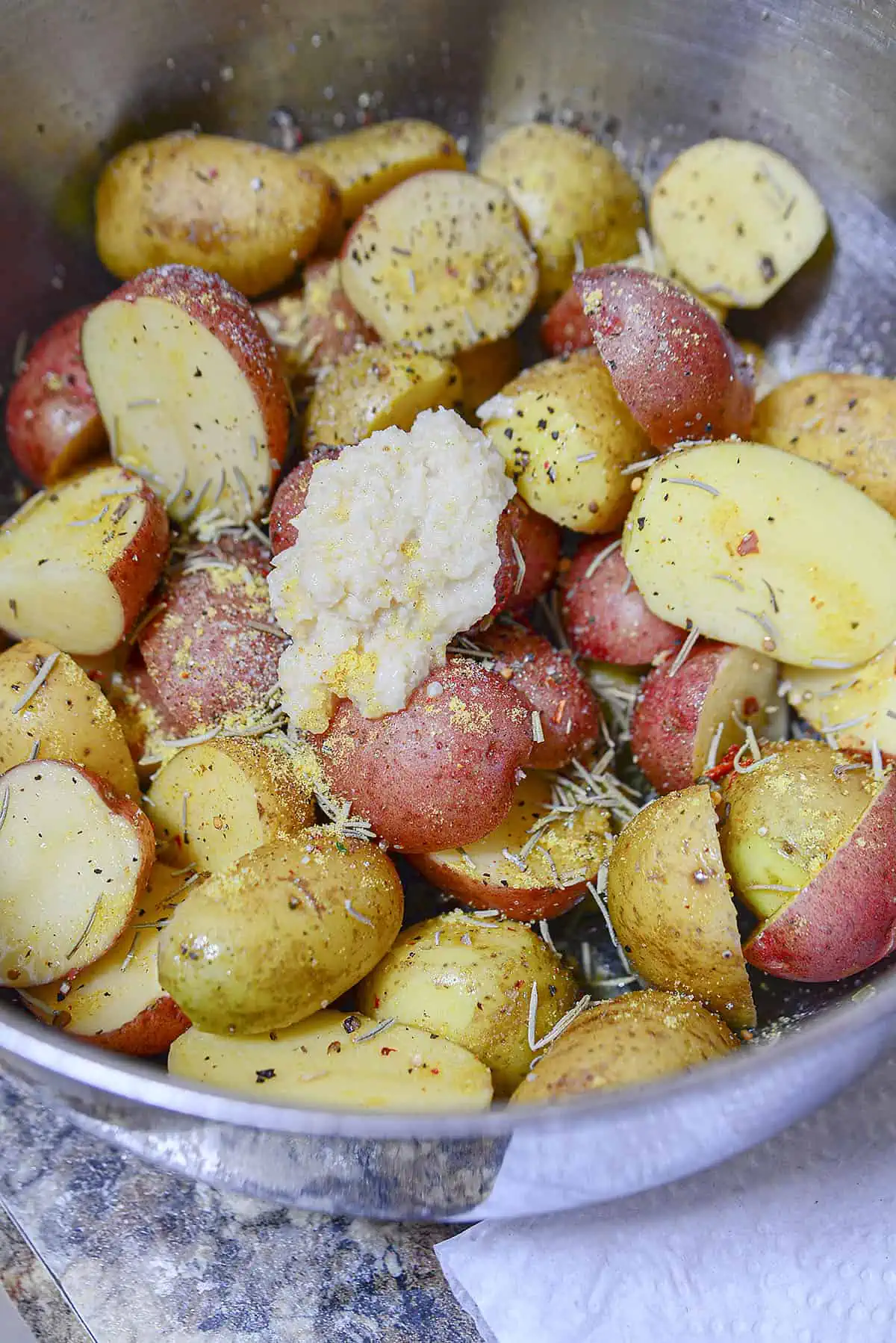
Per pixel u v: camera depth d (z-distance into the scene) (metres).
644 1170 0.34
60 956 0.37
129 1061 0.33
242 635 0.40
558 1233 0.37
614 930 0.38
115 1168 0.39
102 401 0.42
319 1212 0.37
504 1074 0.37
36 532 0.40
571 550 0.43
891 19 0.40
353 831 0.38
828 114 0.43
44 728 0.39
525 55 0.45
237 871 0.36
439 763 0.37
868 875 0.36
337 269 0.44
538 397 0.40
